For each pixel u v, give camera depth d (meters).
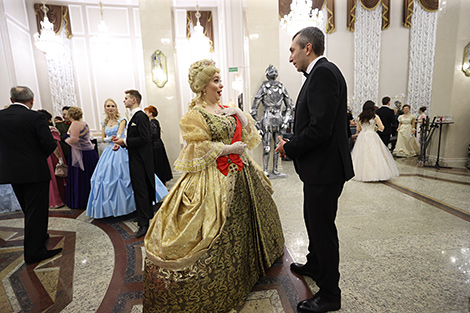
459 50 4.76
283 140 1.46
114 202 2.85
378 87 9.34
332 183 1.32
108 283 1.80
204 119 1.48
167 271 1.37
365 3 8.67
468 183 3.73
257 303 1.54
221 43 8.02
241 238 1.54
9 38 6.21
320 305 1.42
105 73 8.38
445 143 5.10
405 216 2.69
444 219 2.57
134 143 2.43
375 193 3.46
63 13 7.70
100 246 2.34
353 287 1.64
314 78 1.26
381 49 9.16
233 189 1.53
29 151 1.99
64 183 3.58
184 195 1.49
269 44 4.62
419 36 9.07
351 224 2.55
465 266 1.81
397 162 5.51
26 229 2.06
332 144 1.30
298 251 2.09
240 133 1.68
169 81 4.71
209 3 8.45
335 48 8.98
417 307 1.45
